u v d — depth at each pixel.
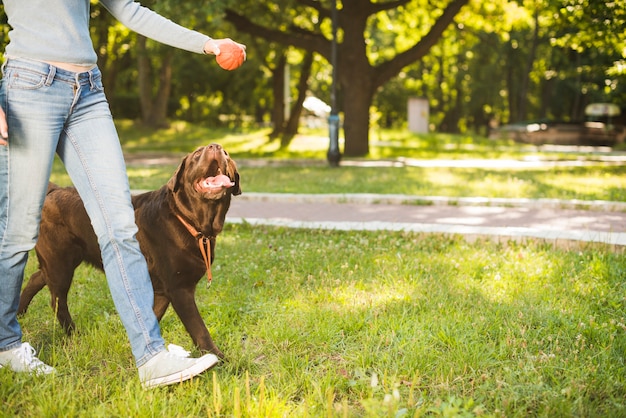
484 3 24.00
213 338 3.87
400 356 3.60
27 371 3.22
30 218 3.17
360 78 20.36
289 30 22.38
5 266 3.19
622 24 15.12
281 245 6.68
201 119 44.72
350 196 9.98
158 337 3.06
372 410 2.57
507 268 5.45
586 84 37.88
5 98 3.00
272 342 3.79
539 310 4.27
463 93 46.62
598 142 32.34
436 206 9.41
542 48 38.06
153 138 29.28
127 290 3.06
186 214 3.37
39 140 3.03
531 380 3.20
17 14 3.01
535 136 32.50
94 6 20.48
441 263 5.69
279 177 13.64
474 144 30.42
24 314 4.30
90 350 3.59
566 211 8.70
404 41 26.98
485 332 3.91
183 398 2.90
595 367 3.30
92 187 3.11
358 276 5.27
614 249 5.91
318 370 3.44
